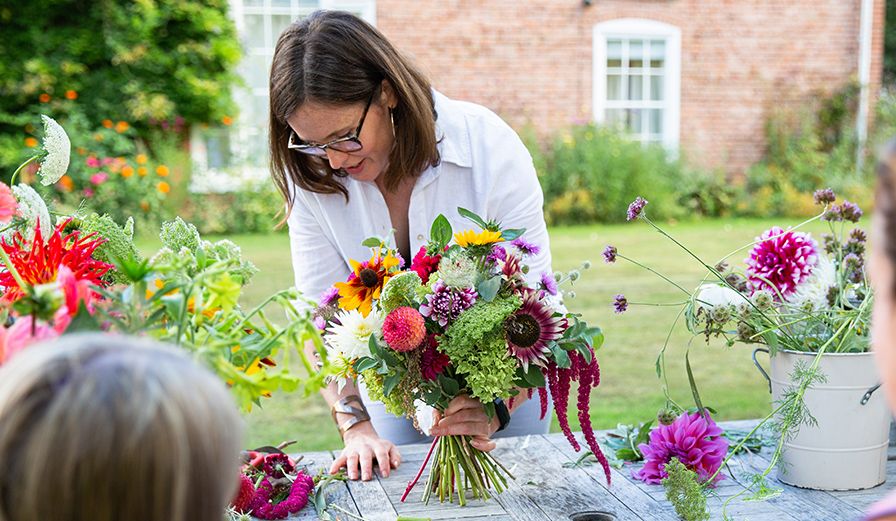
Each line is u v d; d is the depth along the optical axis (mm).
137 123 9180
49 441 631
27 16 8938
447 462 1553
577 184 10031
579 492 1595
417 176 1859
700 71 10914
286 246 7910
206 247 1393
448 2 10117
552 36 10414
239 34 9586
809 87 11125
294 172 1868
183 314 1019
